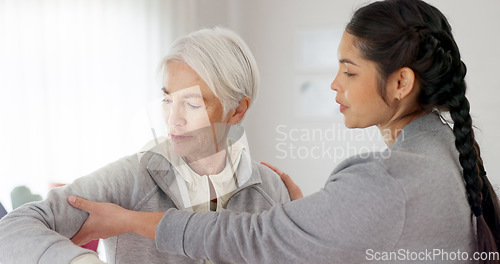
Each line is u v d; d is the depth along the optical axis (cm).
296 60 386
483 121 331
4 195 248
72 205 84
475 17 331
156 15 322
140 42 312
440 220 69
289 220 70
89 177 92
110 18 296
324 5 373
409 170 68
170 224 76
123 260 96
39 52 261
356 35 75
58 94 270
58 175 271
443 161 72
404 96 75
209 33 96
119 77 301
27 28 256
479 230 74
